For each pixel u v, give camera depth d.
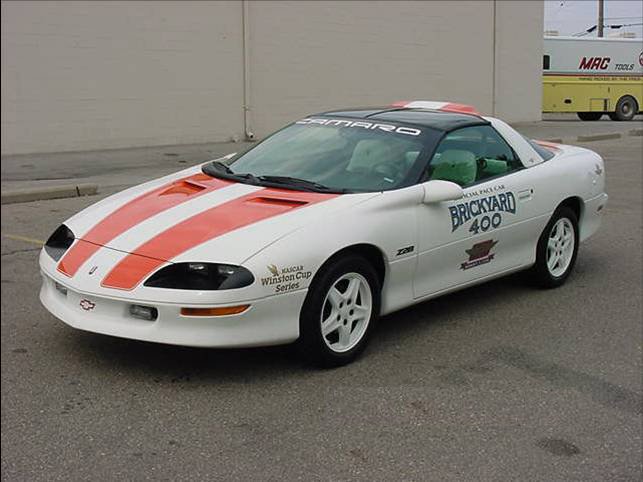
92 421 3.57
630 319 5.36
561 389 4.14
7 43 15.04
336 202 4.33
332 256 4.12
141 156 15.38
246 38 18.45
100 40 16.20
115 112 16.66
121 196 4.89
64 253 4.23
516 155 5.61
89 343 4.52
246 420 3.63
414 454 3.38
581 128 24.47
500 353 4.64
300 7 19.45
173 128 17.64
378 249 4.37
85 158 14.95
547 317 5.36
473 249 5.07
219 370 4.19
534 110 26.64
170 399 3.82
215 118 18.30
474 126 5.38
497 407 3.88
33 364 4.20
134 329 3.81
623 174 13.54
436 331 5.00
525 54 25.83
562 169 5.93
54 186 10.86
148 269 3.83
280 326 3.95
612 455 3.44
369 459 3.32
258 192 4.50
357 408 3.81
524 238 5.57
